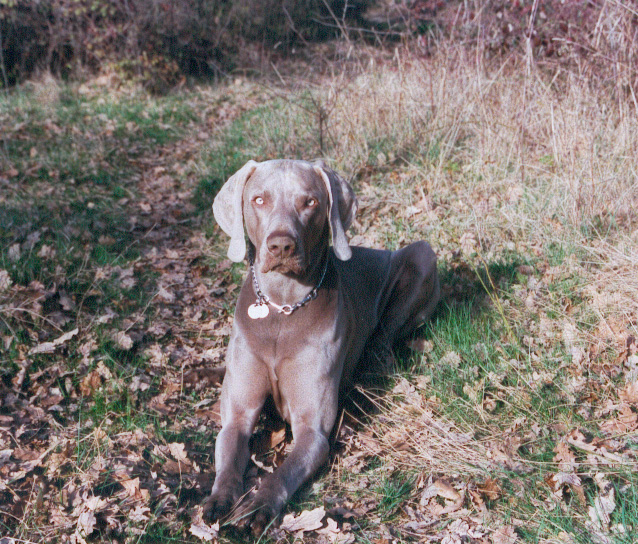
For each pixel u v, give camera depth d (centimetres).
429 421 327
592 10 692
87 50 1118
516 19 727
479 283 455
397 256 428
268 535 249
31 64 1128
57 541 242
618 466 279
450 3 828
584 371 350
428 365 373
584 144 553
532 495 270
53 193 641
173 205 652
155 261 529
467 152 650
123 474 281
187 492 276
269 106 944
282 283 297
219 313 453
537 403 327
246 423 305
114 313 423
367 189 611
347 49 845
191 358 396
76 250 503
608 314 397
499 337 389
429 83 702
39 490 263
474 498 269
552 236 492
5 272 420
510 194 559
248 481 286
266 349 302
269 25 1334
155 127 914
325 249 313
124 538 246
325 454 293
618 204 498
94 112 955
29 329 385
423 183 613
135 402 341
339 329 315
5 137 792
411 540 252
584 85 609
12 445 299
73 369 362
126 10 1112
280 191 285
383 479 286
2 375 350
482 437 315
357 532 255
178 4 1180
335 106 722
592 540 237
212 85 1175
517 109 639
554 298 423
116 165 757
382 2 1367
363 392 348
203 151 796
